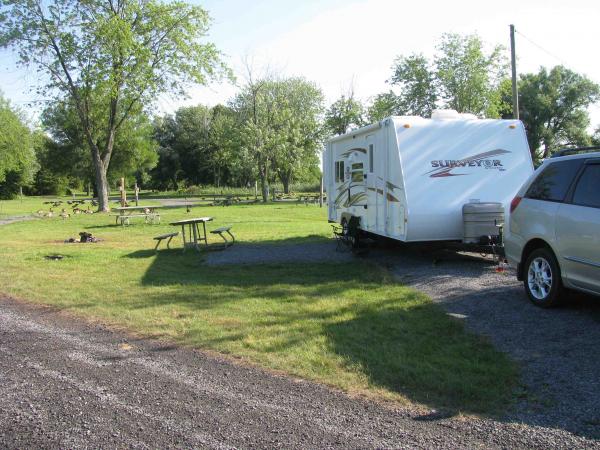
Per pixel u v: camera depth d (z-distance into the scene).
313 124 46.81
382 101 36.00
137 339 5.21
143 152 58.41
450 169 8.80
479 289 7.01
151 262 10.30
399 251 11.00
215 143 65.38
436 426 3.26
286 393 3.81
